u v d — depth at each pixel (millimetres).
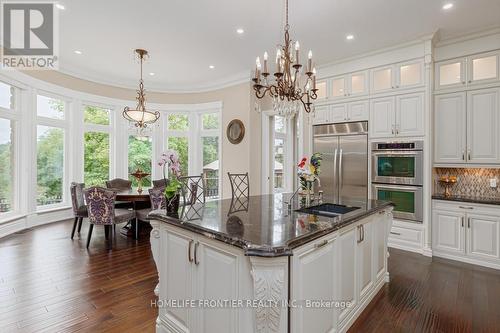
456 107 3877
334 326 1997
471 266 3508
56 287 2836
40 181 5395
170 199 2301
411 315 2398
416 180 4012
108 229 4328
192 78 6266
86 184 6121
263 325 1477
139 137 6816
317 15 3422
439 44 4016
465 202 3648
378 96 4363
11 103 4820
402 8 3238
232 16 3492
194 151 6926
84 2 3229
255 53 4738
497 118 3594
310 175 3072
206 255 1775
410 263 3613
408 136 4078
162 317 2125
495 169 3861
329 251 1934
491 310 2475
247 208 2572
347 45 4250
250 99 5848
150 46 4477
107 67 5531
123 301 2588
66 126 5793
